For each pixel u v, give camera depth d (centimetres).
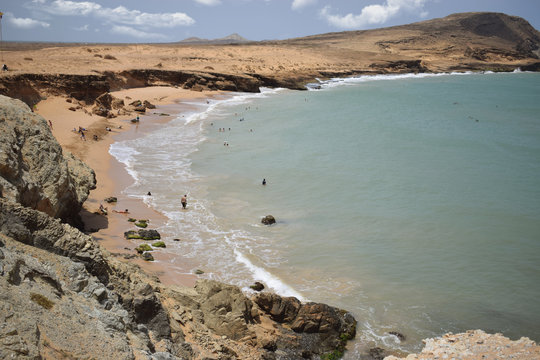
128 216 3609
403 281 2842
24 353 1014
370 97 12544
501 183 4725
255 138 6725
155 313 1700
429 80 19838
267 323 2278
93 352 1188
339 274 2906
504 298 2666
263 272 2884
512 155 5884
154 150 5856
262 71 16275
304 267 2983
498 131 7556
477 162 5541
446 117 9050
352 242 3372
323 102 11169
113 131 6738
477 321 2447
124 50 17112
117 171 4816
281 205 4084
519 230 3575
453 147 6300
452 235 3497
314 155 5775
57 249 1692
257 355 1948
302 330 2289
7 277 1244
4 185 2128
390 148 6222
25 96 7331
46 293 1312
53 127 6144
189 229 3472
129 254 2889
